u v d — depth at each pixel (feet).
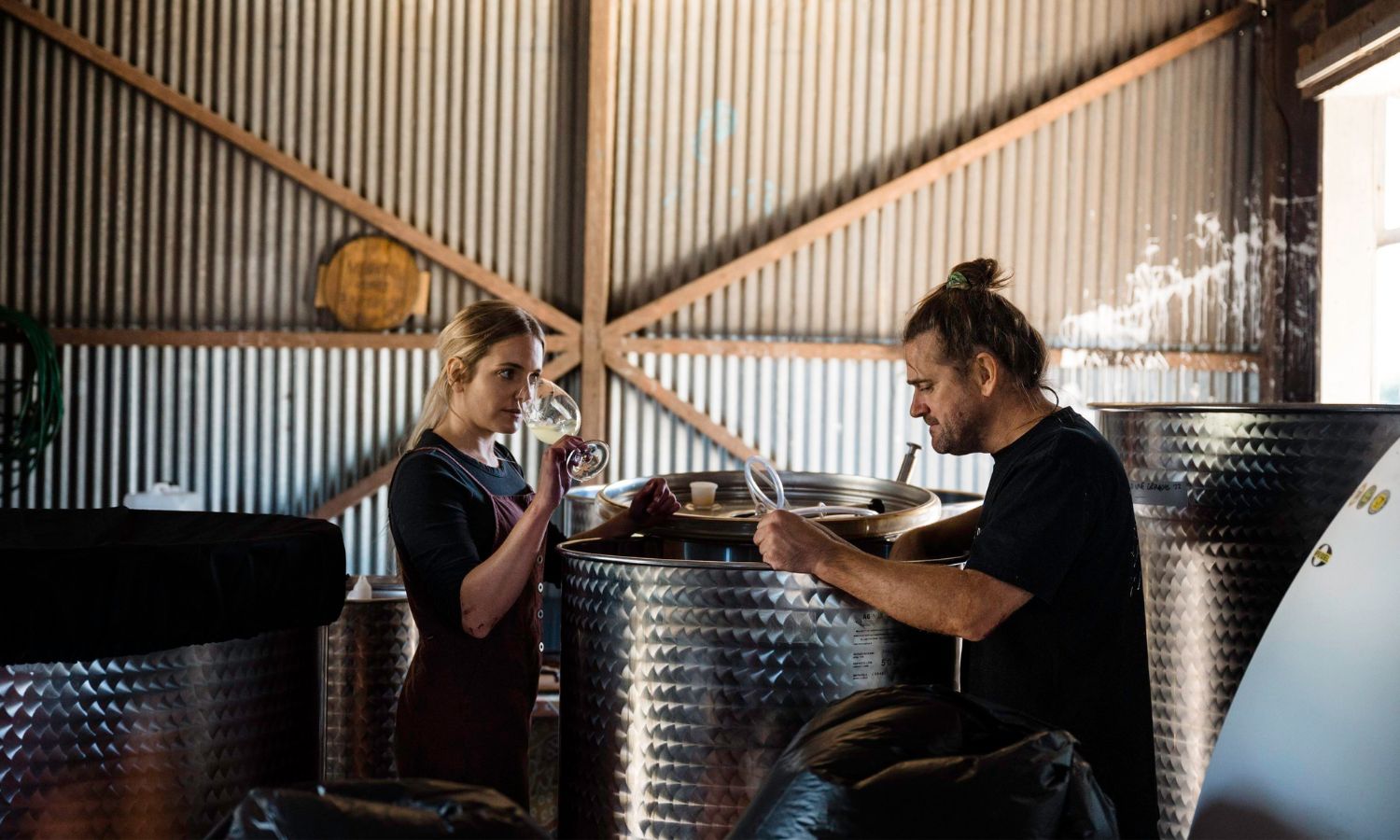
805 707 5.78
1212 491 8.04
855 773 4.83
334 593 6.52
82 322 20.81
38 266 20.72
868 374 20.99
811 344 20.86
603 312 20.76
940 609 5.53
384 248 20.88
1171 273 21.01
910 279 21.09
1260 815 6.13
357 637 9.83
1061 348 20.92
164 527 7.65
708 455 21.06
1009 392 6.04
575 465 6.59
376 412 20.95
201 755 5.93
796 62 21.09
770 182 21.24
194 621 5.69
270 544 6.07
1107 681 5.80
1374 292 19.56
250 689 6.15
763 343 20.86
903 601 5.58
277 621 6.15
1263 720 6.28
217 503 20.90
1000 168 20.97
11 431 20.33
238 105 20.81
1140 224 20.97
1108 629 5.82
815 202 21.25
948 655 6.37
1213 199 20.93
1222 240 20.94
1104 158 20.94
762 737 5.78
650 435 21.02
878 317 21.15
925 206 21.03
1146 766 5.86
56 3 20.59
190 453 20.84
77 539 7.64
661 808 5.94
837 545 5.76
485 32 20.97
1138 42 20.95
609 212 21.08
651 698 5.93
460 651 6.76
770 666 5.78
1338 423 7.58
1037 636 5.80
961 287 6.10
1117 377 20.90
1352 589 6.13
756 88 21.12
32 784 5.47
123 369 20.71
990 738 5.17
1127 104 20.92
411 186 21.03
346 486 20.98
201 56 20.76
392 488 6.88
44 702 5.48
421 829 4.29
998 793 4.72
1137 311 21.02
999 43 21.04
